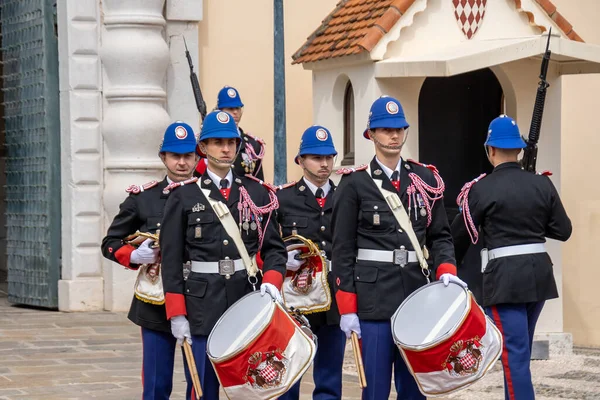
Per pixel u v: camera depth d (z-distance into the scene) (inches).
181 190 574.6
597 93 1233.4
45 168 1114.1
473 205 668.1
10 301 1170.0
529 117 970.1
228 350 522.0
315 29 1152.2
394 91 944.3
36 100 1123.3
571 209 1222.9
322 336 674.2
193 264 571.2
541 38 912.9
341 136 1007.6
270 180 1149.7
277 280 564.1
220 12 1134.4
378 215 588.1
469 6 983.0
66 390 759.7
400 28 945.5
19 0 1147.3
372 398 584.4
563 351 949.2
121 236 640.4
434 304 562.3
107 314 1084.5
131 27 1074.7
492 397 768.3
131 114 1074.7
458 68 892.0
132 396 743.7
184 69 1112.2
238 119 861.8
